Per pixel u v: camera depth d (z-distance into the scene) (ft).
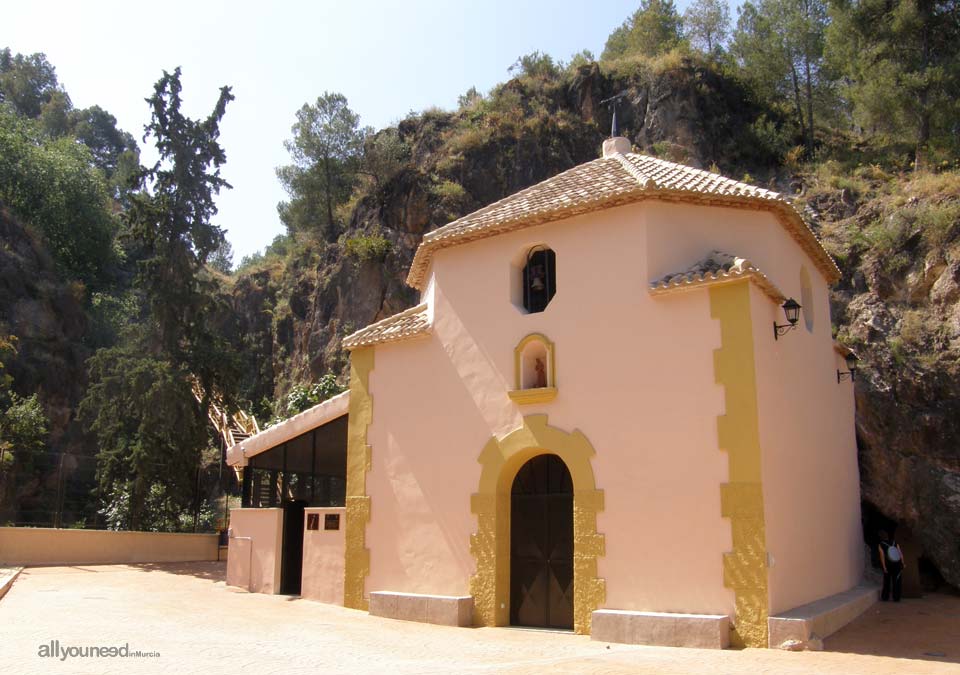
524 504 44.19
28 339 136.77
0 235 151.74
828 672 28.73
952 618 45.55
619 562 38.42
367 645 35.19
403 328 49.98
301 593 53.31
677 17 173.17
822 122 130.93
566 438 41.34
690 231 42.93
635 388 39.93
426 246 49.75
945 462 63.10
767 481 36.52
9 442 108.58
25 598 49.90
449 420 46.37
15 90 277.23
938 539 61.00
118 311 163.63
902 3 101.14
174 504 93.40
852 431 59.62
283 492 59.52
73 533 81.61
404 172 136.77
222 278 214.90
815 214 92.48
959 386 64.54
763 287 39.40
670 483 37.88
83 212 176.96
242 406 115.24
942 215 73.77
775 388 39.93
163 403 89.76
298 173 169.58
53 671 26.27
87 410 97.40
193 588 59.72
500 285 46.19
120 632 36.06
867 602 49.24
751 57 137.69
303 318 152.87
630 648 34.50
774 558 35.91
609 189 43.29
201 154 104.32
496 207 49.96
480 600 42.65
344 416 57.88
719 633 34.09
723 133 126.31
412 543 46.14
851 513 55.47
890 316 72.49
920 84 97.81
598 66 141.18
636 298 40.96
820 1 134.82
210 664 28.73
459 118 144.15
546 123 134.31
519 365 44.06
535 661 31.19
